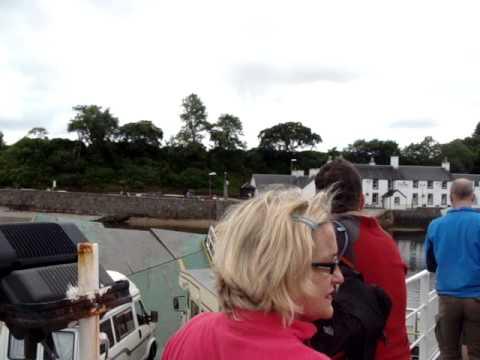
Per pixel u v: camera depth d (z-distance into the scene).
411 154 126.50
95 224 13.64
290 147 123.31
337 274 1.65
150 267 12.39
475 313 4.05
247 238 1.42
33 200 77.00
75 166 99.06
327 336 2.00
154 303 12.07
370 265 2.28
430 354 5.59
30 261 1.83
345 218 2.42
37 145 101.88
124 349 7.61
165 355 1.62
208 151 112.94
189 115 111.44
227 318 1.46
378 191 81.81
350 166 2.53
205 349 1.45
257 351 1.33
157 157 109.12
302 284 1.39
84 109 104.44
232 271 1.40
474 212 4.13
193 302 7.51
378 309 2.09
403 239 64.44
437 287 4.29
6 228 1.87
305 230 1.42
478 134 133.12
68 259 1.98
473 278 4.05
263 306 1.37
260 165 117.25
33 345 1.83
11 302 1.71
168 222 71.50
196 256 12.59
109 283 2.08
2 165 100.12
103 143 103.56
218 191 99.94
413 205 82.25
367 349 2.07
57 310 1.73
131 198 73.19
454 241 4.13
